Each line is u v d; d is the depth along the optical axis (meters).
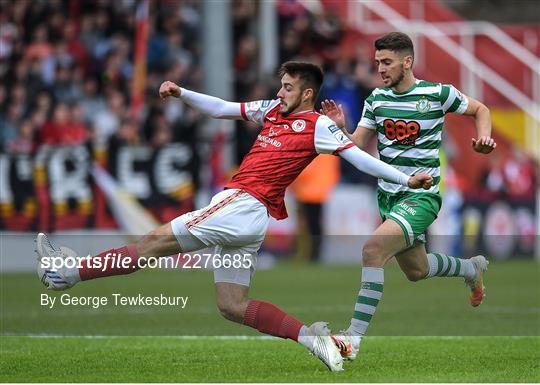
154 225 49.81
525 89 67.06
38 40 53.53
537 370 19.81
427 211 21.02
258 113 20.45
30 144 49.47
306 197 50.38
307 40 59.66
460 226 53.44
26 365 20.62
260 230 19.44
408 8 65.75
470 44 66.62
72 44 53.91
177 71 53.53
